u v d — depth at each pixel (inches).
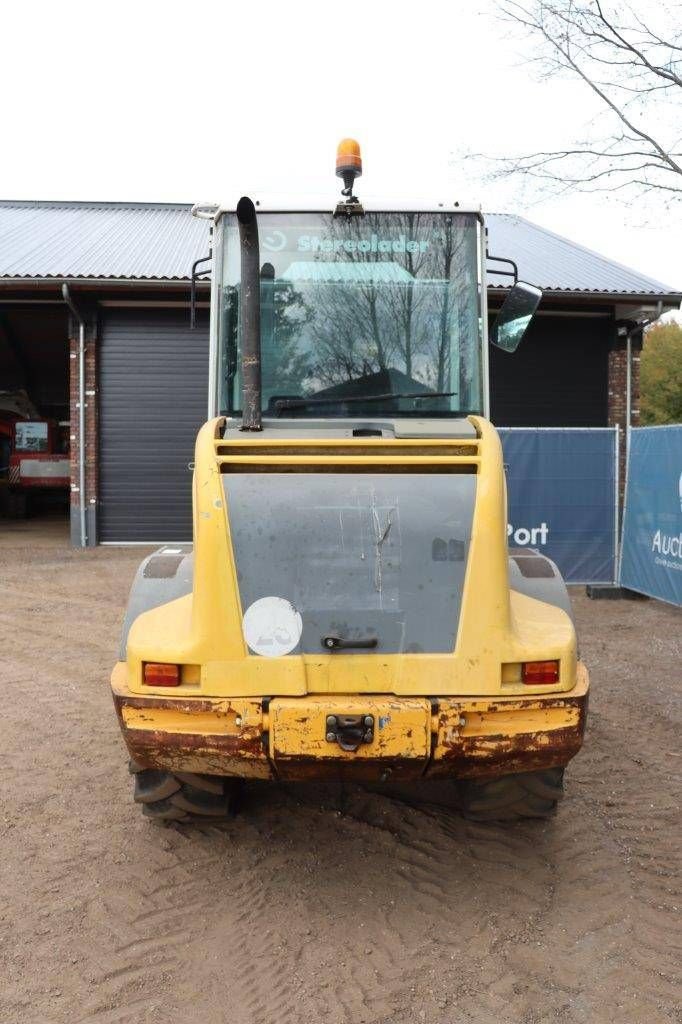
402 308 175.8
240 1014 117.2
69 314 614.5
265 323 174.2
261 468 141.9
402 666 131.4
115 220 815.7
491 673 131.8
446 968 127.0
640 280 614.5
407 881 151.9
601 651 312.7
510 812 163.8
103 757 211.2
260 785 192.9
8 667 296.0
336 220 176.9
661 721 235.5
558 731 133.0
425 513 138.0
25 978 124.4
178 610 145.6
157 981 124.3
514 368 629.9
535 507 418.3
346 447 146.4
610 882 150.9
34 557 565.6
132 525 624.7
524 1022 115.2
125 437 620.1
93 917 140.4
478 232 177.6
